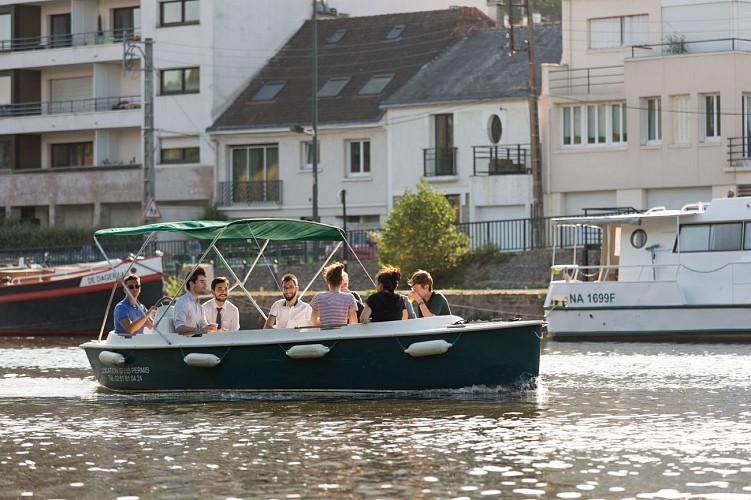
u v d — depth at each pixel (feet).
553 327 158.81
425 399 95.35
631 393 98.84
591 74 252.01
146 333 105.60
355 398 96.84
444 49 292.40
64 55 332.80
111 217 324.39
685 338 154.20
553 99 253.65
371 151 285.43
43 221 334.44
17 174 331.36
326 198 290.35
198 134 307.17
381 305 97.50
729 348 144.15
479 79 271.69
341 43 308.60
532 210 254.27
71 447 76.07
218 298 104.17
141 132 326.24
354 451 72.95
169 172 309.83
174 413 91.20
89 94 339.57
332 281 98.43
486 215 262.26
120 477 66.28
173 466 69.21
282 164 296.92
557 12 426.92
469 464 68.33
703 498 59.57
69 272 190.39
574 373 115.65
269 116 297.74
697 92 237.86
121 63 331.98
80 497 61.62
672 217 156.15
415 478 64.69
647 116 244.63
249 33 311.88
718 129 237.66
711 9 241.76
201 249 262.06
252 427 83.15
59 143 341.21
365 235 248.73
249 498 60.80
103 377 106.73
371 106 285.02
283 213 296.51
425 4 344.49
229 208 301.43
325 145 290.97
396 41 301.22
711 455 70.49
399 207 219.20
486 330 96.27
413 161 274.98
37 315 189.88
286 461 70.08
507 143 263.29
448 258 218.59
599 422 83.15
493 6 314.96
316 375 97.96
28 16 346.54
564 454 71.10
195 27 309.22
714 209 154.61
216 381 100.63
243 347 99.30
